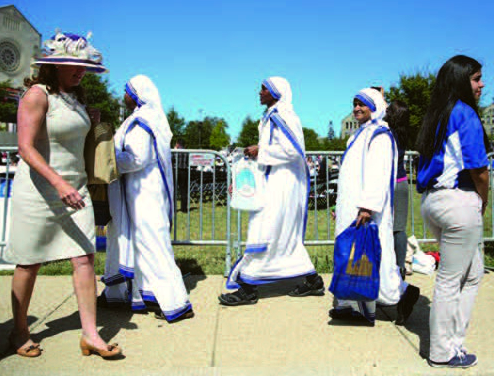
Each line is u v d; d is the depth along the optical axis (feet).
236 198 12.84
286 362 9.11
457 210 8.52
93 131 9.65
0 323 11.03
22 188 8.83
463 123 8.41
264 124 13.34
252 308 12.57
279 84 13.26
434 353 8.82
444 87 8.75
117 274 12.16
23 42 181.06
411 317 11.90
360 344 10.07
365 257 10.54
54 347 9.73
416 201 33.24
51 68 8.80
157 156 11.63
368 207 10.60
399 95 95.09
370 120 11.55
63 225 8.95
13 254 8.98
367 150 10.97
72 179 9.00
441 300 8.73
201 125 201.67
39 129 8.59
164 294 11.42
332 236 24.93
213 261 18.25
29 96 8.48
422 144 8.93
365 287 10.50
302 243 13.67
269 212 12.88
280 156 12.84
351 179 11.22
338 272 10.68
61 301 12.78
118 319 11.66
